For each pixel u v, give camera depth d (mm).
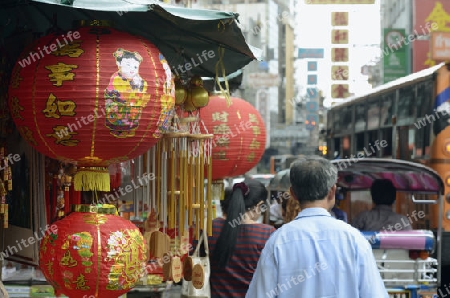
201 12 3615
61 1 3209
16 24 4145
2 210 3852
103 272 3443
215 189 5988
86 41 3332
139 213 5094
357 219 8117
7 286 5332
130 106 3326
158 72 3455
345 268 3123
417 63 21625
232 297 4902
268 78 31625
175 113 4383
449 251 8898
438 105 9133
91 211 3561
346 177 9828
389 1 28359
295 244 3178
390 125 10258
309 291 3123
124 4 3314
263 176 15180
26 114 3342
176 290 6785
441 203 7758
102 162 3547
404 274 6863
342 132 12516
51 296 5355
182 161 4309
